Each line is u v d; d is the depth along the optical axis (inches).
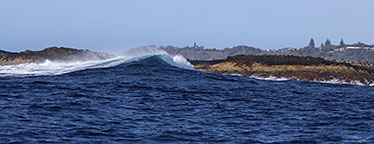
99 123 785.6
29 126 745.6
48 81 1304.1
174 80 1421.0
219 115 893.8
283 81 1659.7
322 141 715.4
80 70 1606.8
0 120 777.6
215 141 699.4
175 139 702.5
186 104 1005.2
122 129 749.9
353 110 1015.6
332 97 1238.9
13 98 1006.4
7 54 2171.5
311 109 1007.0
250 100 1101.1
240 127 795.4
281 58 2246.6
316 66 2113.7
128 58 1972.2
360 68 2172.7
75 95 1071.6
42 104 938.1
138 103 994.7
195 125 798.5
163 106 970.1
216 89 1266.0
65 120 799.1
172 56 2095.2
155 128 764.6
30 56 2180.1
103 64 1807.3
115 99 1035.3
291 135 749.3
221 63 2276.1
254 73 2064.5
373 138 737.0
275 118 884.0
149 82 1349.7
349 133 772.6
